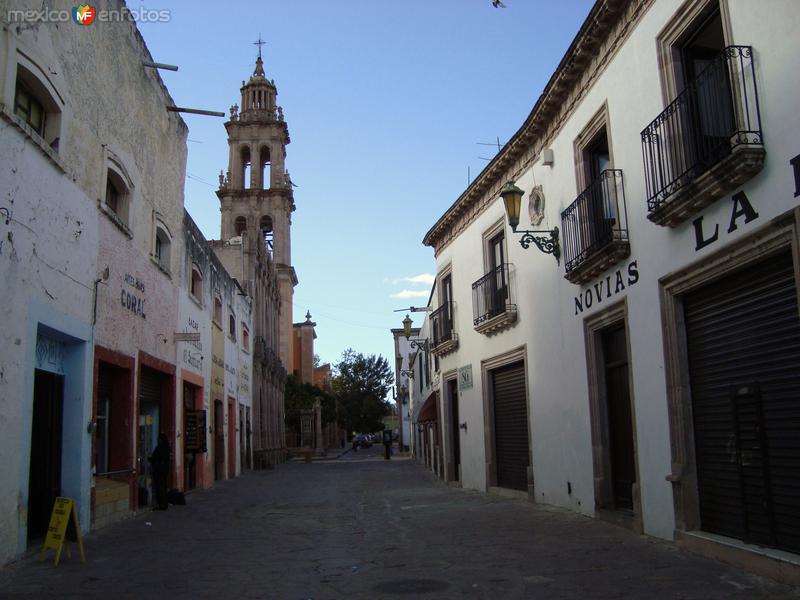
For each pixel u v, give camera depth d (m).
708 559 7.61
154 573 7.80
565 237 12.59
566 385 12.73
